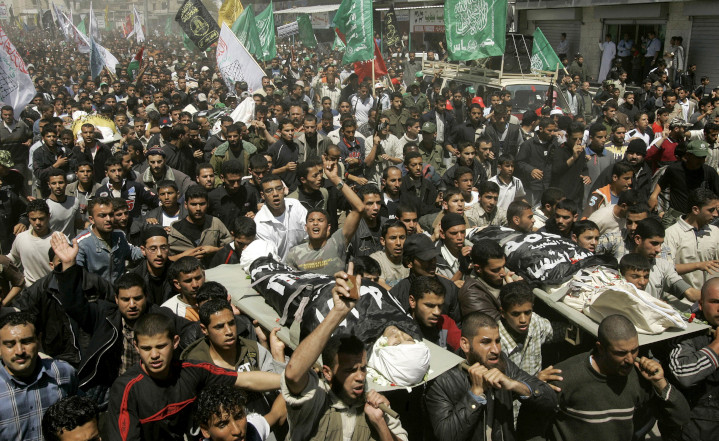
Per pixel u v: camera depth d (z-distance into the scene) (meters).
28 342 3.70
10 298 5.54
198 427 3.56
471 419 3.63
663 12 20.36
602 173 8.30
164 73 22.00
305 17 30.41
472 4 13.17
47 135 9.20
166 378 3.58
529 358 4.46
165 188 7.03
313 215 5.38
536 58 15.48
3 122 11.05
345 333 3.72
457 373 3.78
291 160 9.41
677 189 7.55
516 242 5.18
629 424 3.96
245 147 9.27
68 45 49.03
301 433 3.24
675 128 8.95
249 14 17.47
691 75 18.67
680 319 4.20
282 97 14.31
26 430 3.75
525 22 26.36
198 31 17.84
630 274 4.86
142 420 3.51
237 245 5.81
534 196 9.20
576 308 4.60
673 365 4.16
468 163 8.27
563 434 4.05
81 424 3.21
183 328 4.49
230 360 4.01
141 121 11.76
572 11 23.61
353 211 5.30
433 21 28.72
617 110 11.89
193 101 17.16
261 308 4.45
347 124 9.74
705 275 6.11
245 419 3.19
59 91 16.89
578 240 5.62
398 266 5.49
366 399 3.37
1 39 11.42
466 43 13.45
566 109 14.05
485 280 4.96
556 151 8.82
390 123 12.09
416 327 3.93
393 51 28.23
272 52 20.02
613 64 22.14
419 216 7.58
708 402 4.23
